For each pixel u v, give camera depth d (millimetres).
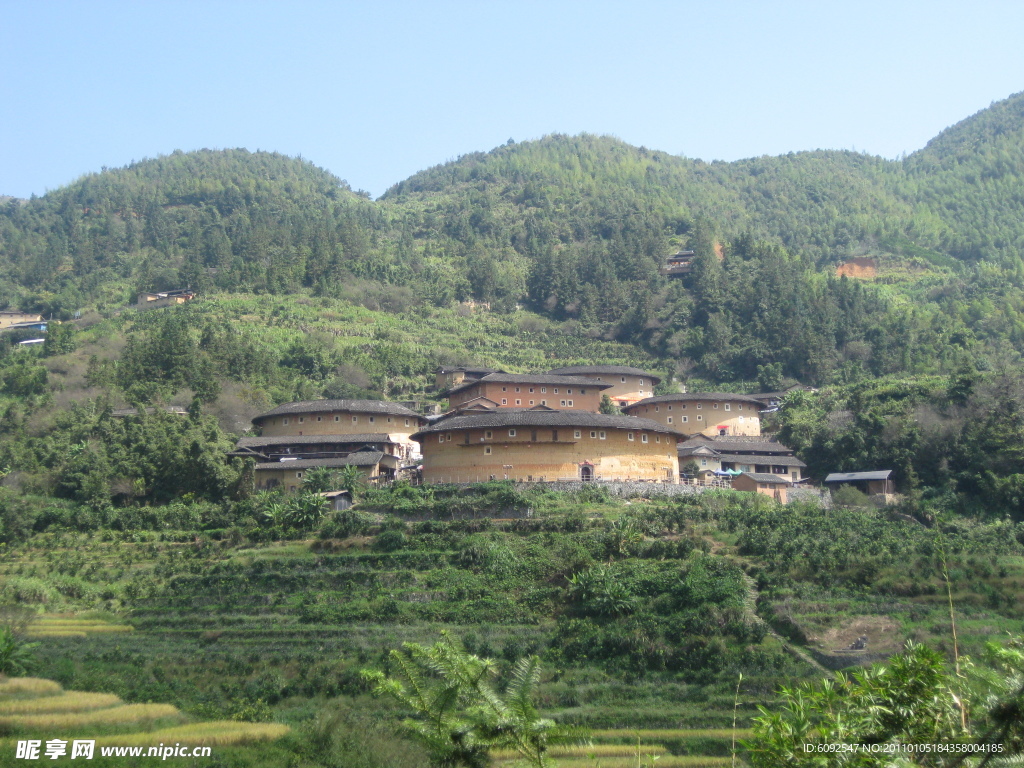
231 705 52062
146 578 79750
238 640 66438
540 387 134000
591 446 97875
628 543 77062
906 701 18219
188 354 147500
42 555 86375
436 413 146625
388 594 72750
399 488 93500
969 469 107812
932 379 142000
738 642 63094
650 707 56406
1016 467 105062
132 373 144750
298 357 164125
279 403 144125
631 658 62531
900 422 116125
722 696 57469
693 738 51094
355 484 94812
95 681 53562
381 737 44250
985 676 17547
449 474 98312
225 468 101125
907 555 76938
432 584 73875
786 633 64938
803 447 125125
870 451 116250
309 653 63125
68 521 93750
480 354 186500
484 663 18438
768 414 144750
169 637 67750
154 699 51344
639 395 150375
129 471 101688
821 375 166375
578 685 59844
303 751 42375
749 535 78938
